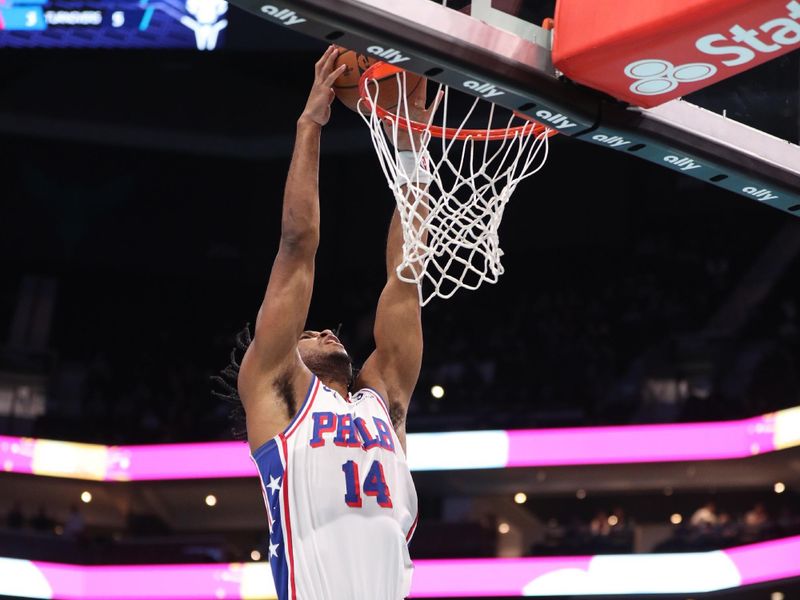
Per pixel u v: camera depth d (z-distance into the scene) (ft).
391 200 45.85
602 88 10.75
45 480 42.24
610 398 40.14
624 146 11.55
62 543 39.52
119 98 44.62
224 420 42.80
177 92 44.88
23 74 43.78
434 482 41.16
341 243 46.29
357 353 45.19
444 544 38.58
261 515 43.37
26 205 45.80
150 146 44.83
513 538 40.52
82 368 45.73
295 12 9.37
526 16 10.59
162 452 40.81
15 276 46.50
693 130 11.57
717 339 40.55
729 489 39.65
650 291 43.24
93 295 47.03
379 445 9.96
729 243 43.37
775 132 12.27
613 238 43.78
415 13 9.84
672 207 44.04
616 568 36.91
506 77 10.30
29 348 44.68
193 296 47.52
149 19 38.22
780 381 38.45
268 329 9.82
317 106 10.51
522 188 44.98
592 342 42.16
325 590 9.35
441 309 44.91
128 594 38.70
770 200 12.70
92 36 38.06
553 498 40.96
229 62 43.09
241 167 46.52
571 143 44.16
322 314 46.52
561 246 44.27
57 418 41.70
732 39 9.62
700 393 39.73
